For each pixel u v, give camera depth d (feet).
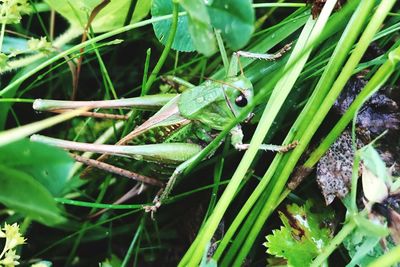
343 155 0.49
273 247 0.47
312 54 0.52
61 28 0.64
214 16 0.42
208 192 0.56
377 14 0.44
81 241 0.58
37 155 0.39
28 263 0.57
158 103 0.53
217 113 0.51
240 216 0.47
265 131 0.46
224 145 0.53
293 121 0.54
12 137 0.38
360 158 0.45
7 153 0.39
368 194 0.43
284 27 0.52
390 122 0.49
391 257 0.40
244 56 0.51
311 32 0.47
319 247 0.48
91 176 0.54
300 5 0.51
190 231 0.57
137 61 0.63
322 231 0.49
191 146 0.53
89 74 0.63
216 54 0.58
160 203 0.53
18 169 0.39
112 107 0.53
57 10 0.55
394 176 0.48
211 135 0.53
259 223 0.48
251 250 0.53
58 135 0.61
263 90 0.43
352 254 0.45
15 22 0.50
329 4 0.46
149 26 0.61
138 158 0.52
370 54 0.52
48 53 0.51
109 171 0.53
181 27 0.50
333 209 0.50
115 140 0.56
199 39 0.40
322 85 0.46
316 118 0.46
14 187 0.38
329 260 0.51
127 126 0.55
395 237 0.45
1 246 0.55
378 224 0.43
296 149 0.47
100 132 0.61
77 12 0.54
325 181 0.48
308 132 0.46
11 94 0.56
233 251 0.49
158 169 0.53
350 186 0.48
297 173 0.49
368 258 0.45
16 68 0.58
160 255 0.58
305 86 0.52
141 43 0.63
